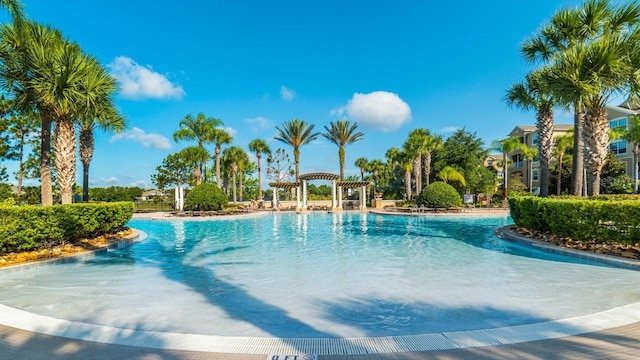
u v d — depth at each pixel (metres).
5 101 19.31
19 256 8.31
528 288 6.09
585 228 8.88
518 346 3.51
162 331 4.32
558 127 41.06
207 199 24.16
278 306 5.27
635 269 7.16
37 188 24.31
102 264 8.49
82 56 11.50
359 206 33.84
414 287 6.27
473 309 5.05
